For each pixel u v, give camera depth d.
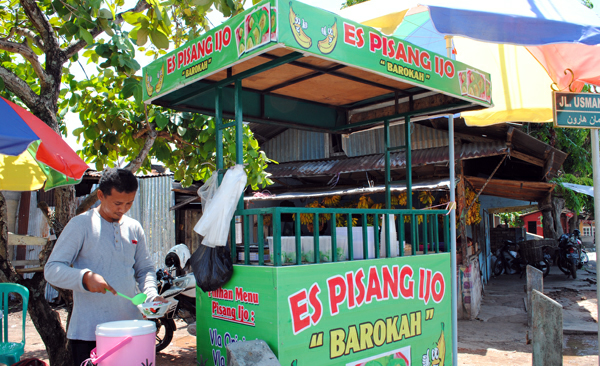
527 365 5.28
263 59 2.92
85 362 2.31
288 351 2.44
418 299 3.33
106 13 3.91
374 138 9.87
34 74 5.20
